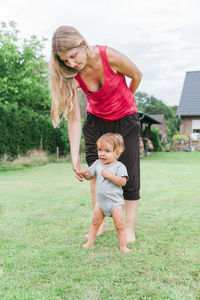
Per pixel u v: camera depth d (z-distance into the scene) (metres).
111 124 2.65
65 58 2.16
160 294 1.62
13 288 1.71
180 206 3.95
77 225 3.03
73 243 2.48
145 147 19.97
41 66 14.88
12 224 3.06
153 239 2.53
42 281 1.79
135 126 2.62
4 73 13.54
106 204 2.38
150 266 1.97
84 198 4.59
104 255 2.18
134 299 1.58
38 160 12.09
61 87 2.43
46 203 4.20
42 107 16.17
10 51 13.30
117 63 2.35
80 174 2.56
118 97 2.49
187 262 2.04
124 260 2.07
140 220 3.20
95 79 2.39
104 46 2.35
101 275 1.85
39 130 13.07
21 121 11.87
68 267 1.97
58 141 14.88
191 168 10.69
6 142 11.07
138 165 2.69
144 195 4.85
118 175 2.44
